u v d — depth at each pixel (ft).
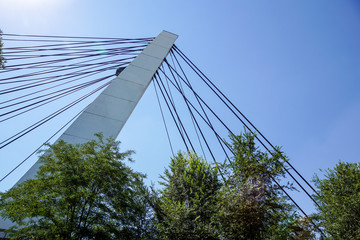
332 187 50.72
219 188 40.11
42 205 26.17
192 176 42.19
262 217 32.99
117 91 65.16
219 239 33.22
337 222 43.70
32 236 24.48
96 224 29.48
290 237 36.09
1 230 33.68
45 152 33.06
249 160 40.42
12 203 25.89
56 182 27.84
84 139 51.80
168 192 41.57
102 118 57.21
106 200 30.48
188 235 32.32
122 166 34.22
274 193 36.42
